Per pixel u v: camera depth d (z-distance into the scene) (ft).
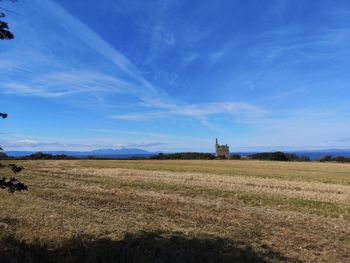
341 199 69.05
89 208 51.49
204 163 230.07
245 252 32.40
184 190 77.92
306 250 34.37
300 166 208.54
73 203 55.88
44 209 47.85
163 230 39.09
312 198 69.41
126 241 33.86
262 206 59.47
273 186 90.27
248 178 112.88
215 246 33.99
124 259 28.12
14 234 33.14
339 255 33.32
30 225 38.42
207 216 49.19
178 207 56.18
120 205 56.34
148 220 44.45
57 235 34.17
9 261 25.35
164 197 66.80
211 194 72.43
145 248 32.27
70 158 314.96
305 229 43.37
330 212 55.11
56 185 82.74
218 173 133.18
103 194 68.90
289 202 63.72
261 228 42.93
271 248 34.27
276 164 234.58
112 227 39.24
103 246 31.17
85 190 74.43
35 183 85.30
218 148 416.67
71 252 29.27
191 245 33.94
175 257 29.89
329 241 38.06
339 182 107.24
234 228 42.19
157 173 126.72
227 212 52.85
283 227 43.96
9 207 48.70
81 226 38.93
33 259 26.45
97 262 27.45
